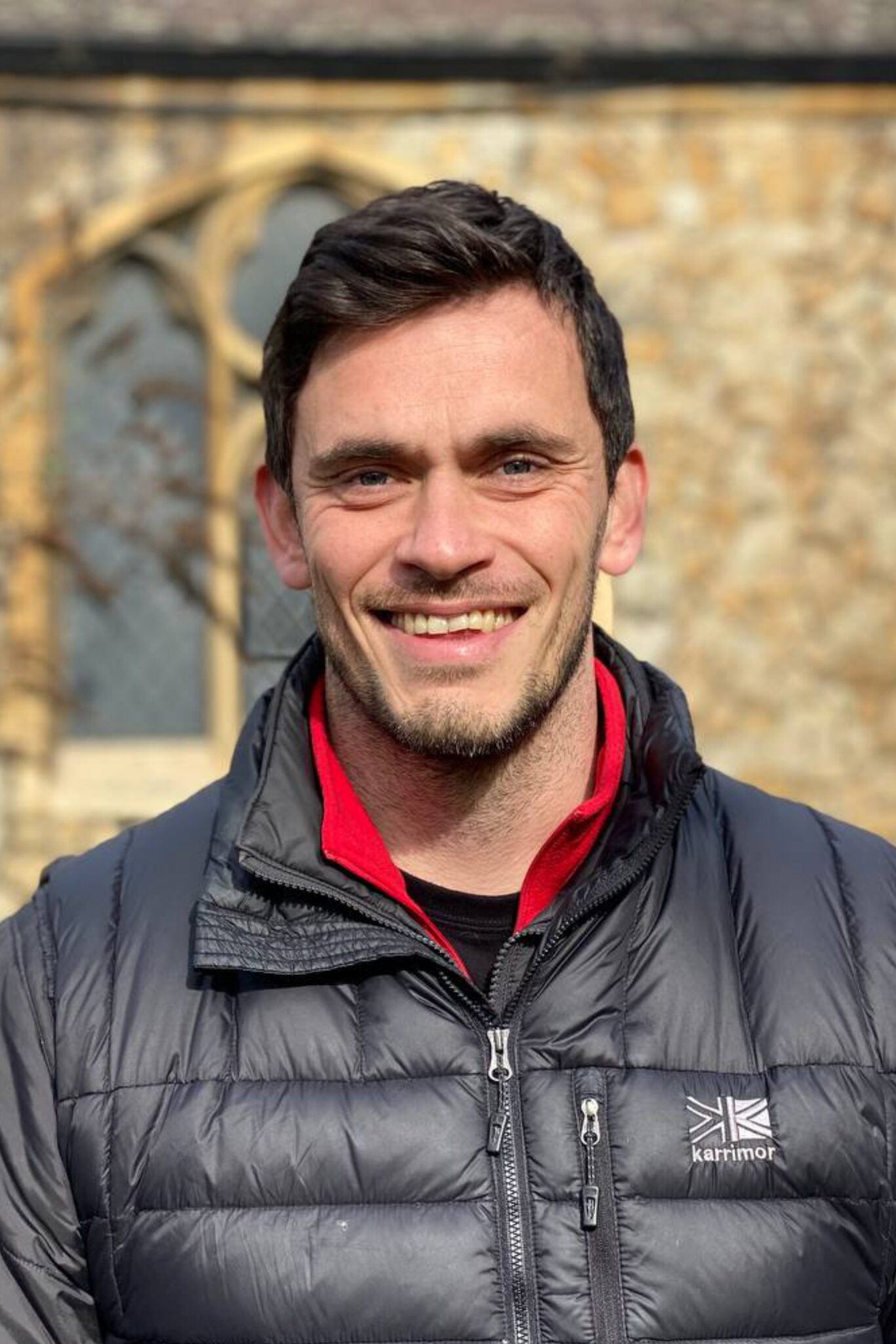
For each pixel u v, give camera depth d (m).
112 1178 1.51
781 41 7.43
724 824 1.73
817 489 7.55
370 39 7.37
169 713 7.82
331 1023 1.55
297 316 1.58
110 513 7.37
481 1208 1.48
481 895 1.64
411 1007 1.55
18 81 7.41
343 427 1.55
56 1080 1.56
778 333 7.57
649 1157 1.49
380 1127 1.50
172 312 7.78
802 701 7.51
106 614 7.75
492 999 1.55
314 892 1.57
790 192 7.56
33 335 7.55
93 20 7.38
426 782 1.61
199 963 1.53
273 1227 1.47
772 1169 1.50
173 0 7.55
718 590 7.52
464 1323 1.44
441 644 1.56
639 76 7.48
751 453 7.55
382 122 7.55
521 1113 1.51
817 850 1.70
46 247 7.55
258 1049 1.54
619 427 1.68
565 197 7.54
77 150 7.53
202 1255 1.46
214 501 7.26
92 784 7.64
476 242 1.53
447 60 7.42
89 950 1.62
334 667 1.61
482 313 1.55
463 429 1.53
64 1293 1.52
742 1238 1.47
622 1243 1.47
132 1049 1.55
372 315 1.54
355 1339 1.44
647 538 7.52
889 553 7.55
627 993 1.58
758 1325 1.45
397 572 1.55
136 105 7.50
